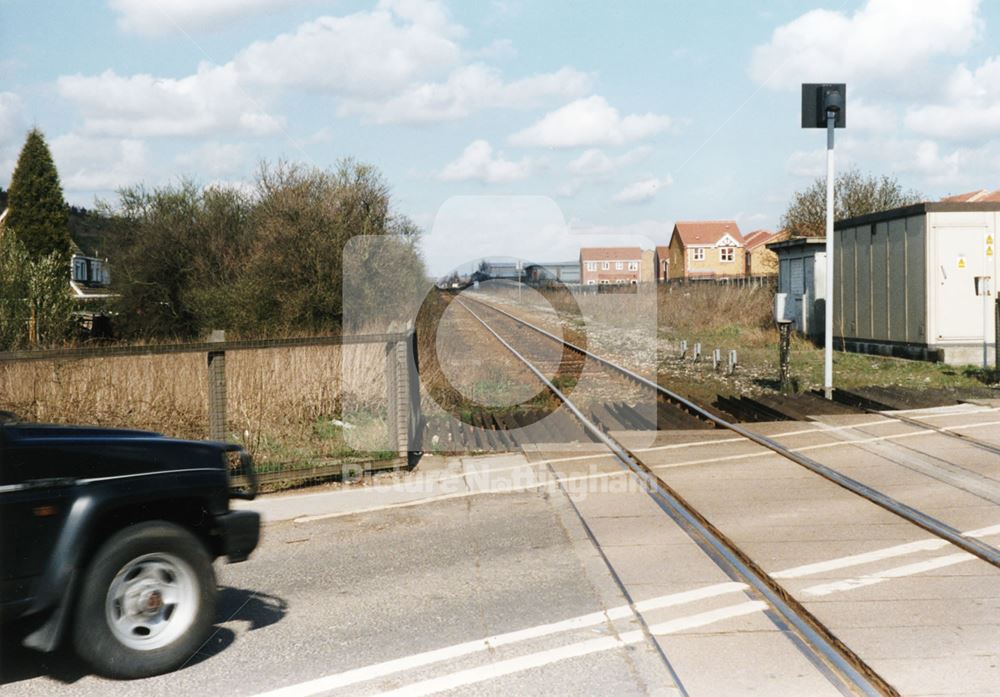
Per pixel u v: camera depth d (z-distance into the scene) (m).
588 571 6.74
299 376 13.07
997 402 14.38
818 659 4.97
